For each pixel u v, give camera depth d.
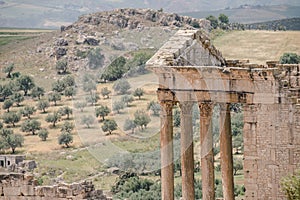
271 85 110.69
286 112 111.00
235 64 113.19
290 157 111.25
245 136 113.00
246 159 113.31
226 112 109.56
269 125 111.81
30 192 121.88
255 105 111.56
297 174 110.06
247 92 110.38
